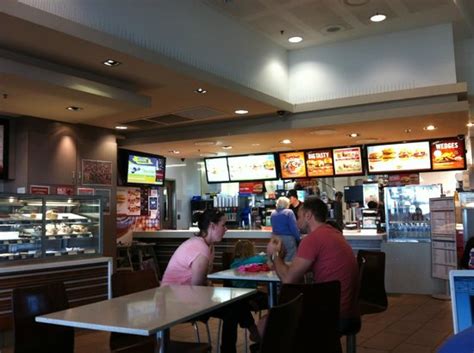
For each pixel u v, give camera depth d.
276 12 5.86
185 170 11.48
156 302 2.72
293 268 3.11
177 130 7.96
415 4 5.80
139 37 4.61
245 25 6.23
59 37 3.88
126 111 5.88
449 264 6.68
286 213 6.68
